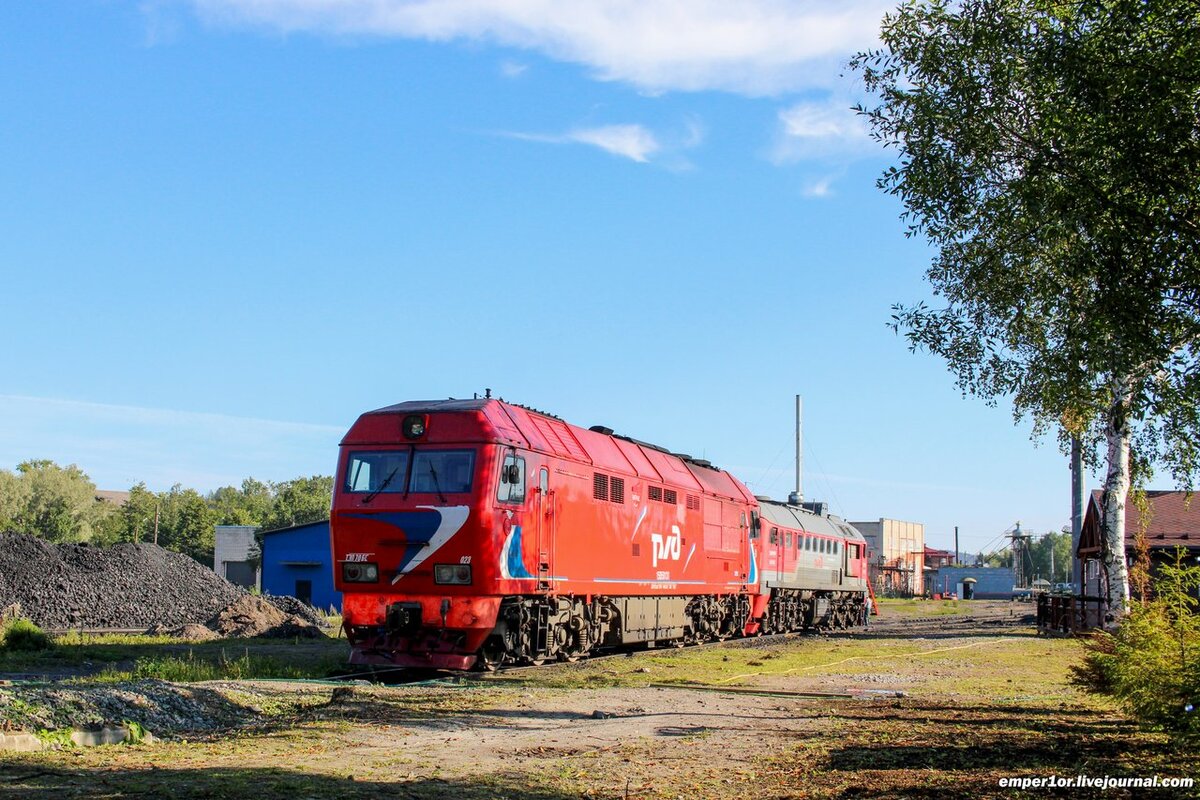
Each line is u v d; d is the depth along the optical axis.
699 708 14.69
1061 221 10.84
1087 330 10.93
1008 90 11.25
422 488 18.12
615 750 11.08
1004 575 106.75
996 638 32.66
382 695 14.79
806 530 38.28
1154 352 10.00
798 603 38.12
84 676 19.47
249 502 139.00
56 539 96.00
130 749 10.39
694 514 27.53
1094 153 10.02
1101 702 15.31
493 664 18.81
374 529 18.17
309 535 51.91
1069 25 10.52
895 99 12.23
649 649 26.45
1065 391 12.34
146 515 117.56
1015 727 12.73
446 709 13.83
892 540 110.62
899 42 12.16
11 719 10.69
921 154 11.70
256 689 14.45
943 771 9.88
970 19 11.52
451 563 17.69
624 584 23.06
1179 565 13.26
